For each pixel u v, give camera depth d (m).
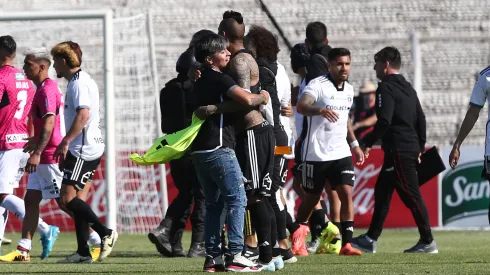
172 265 29.14
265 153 25.36
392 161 35.22
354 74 73.25
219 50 24.06
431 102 73.38
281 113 31.52
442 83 74.50
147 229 51.97
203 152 24.05
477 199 52.34
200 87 24.02
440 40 76.25
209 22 77.19
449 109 73.19
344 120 32.88
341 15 78.44
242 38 26.02
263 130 25.33
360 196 52.16
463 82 74.81
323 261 30.52
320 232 36.53
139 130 58.97
